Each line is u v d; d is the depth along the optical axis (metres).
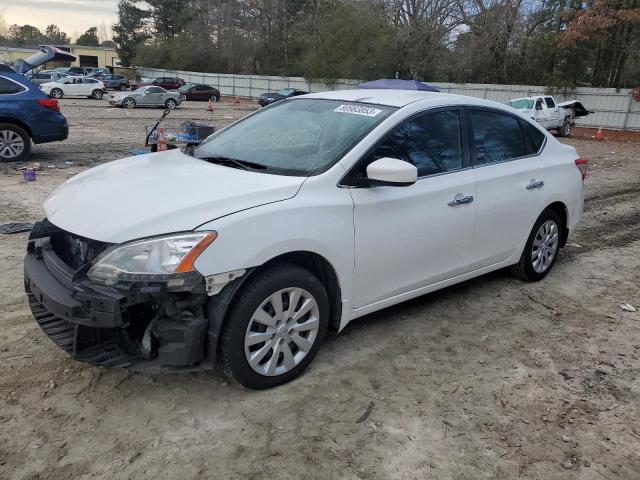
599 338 4.24
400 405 3.25
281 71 54.62
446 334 4.16
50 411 3.02
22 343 3.69
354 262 3.51
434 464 2.79
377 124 3.74
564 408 3.31
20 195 7.86
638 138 26.73
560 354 3.96
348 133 3.72
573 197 5.36
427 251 3.99
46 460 2.67
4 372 3.35
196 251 2.81
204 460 2.72
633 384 3.62
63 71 49.91
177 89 43.62
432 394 3.38
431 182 3.96
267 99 35.66
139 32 76.94
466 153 4.31
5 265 5.05
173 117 24.27
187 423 2.98
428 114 4.06
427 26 37.56
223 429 2.95
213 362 3.00
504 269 5.59
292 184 3.26
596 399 3.43
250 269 3.00
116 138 15.27
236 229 2.93
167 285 2.76
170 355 2.94
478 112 4.50
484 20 34.34
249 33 58.19
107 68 66.00
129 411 3.05
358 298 3.64
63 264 3.15
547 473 2.77
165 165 3.78
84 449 2.75
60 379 3.30
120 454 2.73
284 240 3.09
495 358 3.86
